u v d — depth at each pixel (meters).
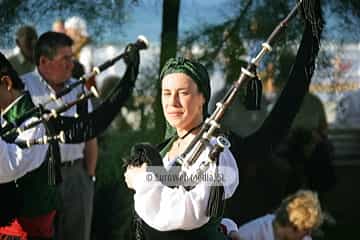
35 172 4.99
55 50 5.85
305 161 7.70
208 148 3.76
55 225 5.52
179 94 3.83
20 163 4.72
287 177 7.37
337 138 9.83
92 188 6.34
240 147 4.37
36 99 5.83
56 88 5.91
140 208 3.68
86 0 6.31
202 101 3.90
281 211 5.52
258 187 6.67
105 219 6.47
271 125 4.48
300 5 4.01
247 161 4.40
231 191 3.79
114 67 6.94
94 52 6.96
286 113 4.49
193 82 3.83
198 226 3.70
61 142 4.96
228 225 4.48
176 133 4.03
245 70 3.80
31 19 6.38
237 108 6.86
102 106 5.29
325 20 5.84
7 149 4.70
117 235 6.40
